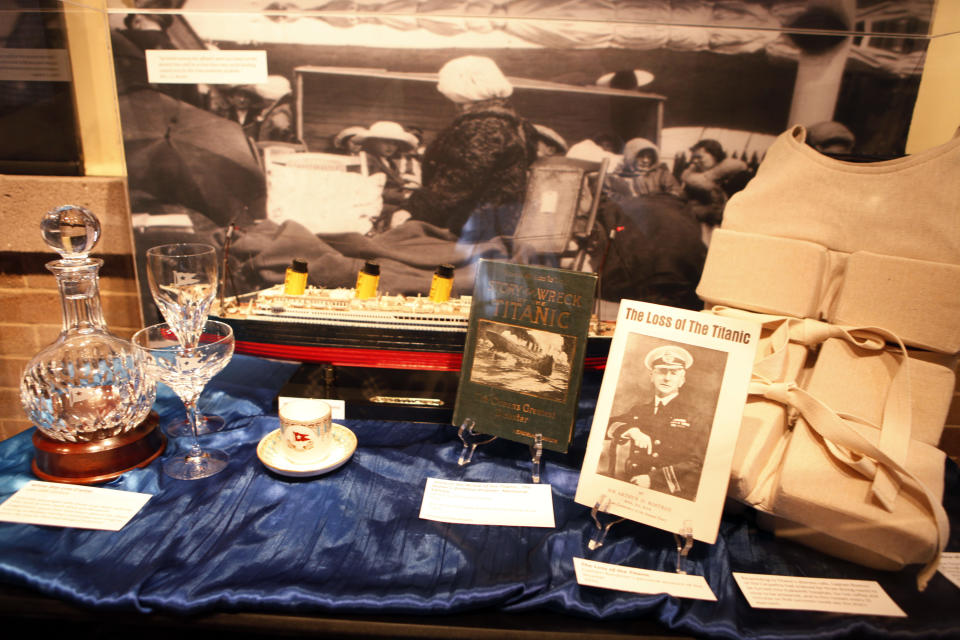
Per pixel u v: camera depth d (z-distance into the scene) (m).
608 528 0.79
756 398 0.83
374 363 1.08
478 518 0.80
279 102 1.12
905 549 0.66
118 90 1.11
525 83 1.11
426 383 1.11
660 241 1.21
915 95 1.10
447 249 1.22
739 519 0.83
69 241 0.84
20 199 1.17
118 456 0.85
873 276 0.81
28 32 1.07
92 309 0.91
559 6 1.06
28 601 0.65
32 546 0.71
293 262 1.09
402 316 1.05
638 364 0.79
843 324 0.84
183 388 0.86
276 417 1.07
